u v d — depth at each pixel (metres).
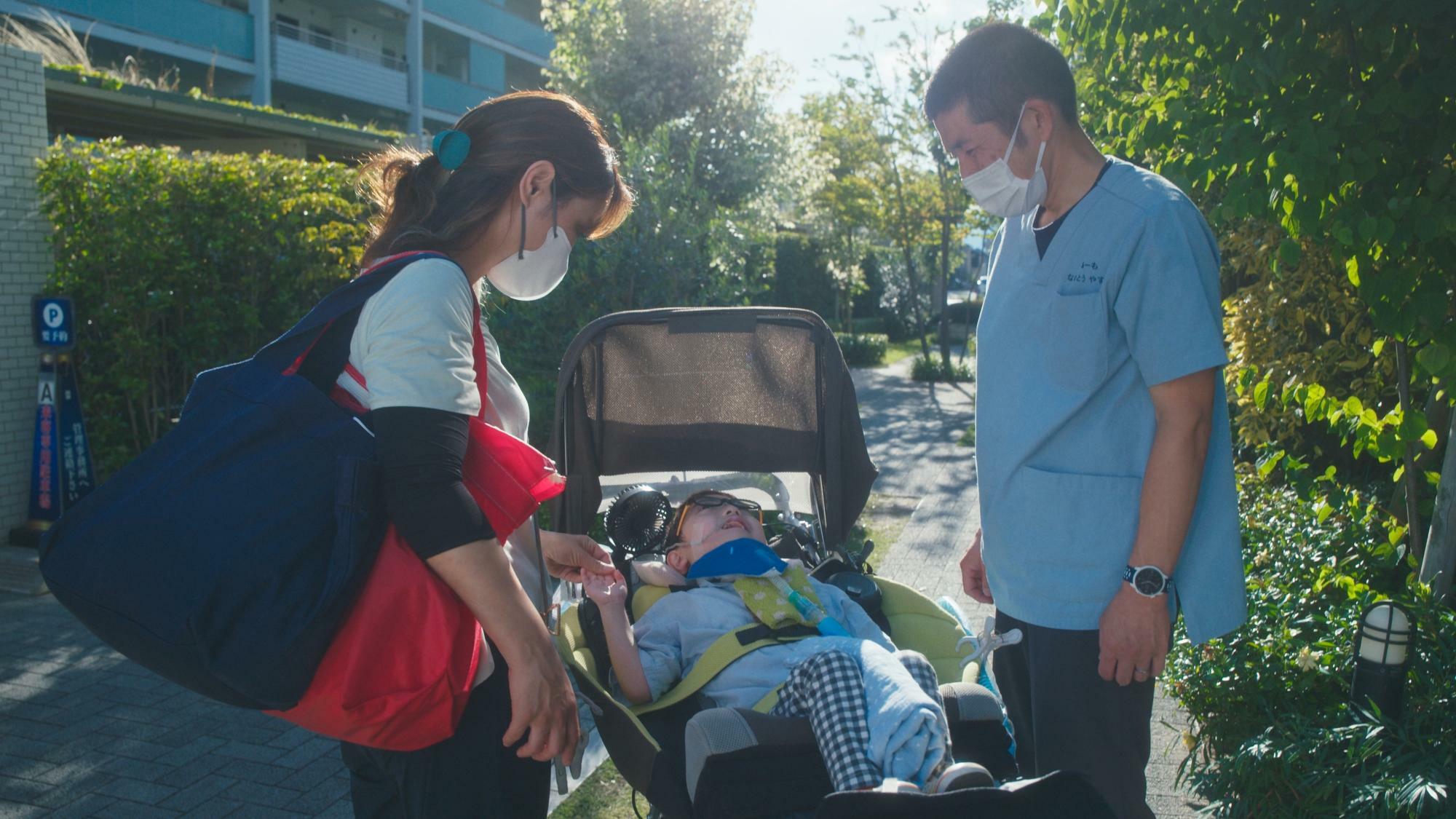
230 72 23.03
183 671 1.63
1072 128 2.25
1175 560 2.13
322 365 1.79
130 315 6.91
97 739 4.25
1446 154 3.33
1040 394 2.29
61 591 1.64
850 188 20.34
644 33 15.98
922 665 2.49
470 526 1.67
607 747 2.69
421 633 1.70
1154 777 3.69
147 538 1.62
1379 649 3.05
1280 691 3.37
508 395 2.11
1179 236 2.11
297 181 7.64
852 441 3.54
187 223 7.21
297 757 4.11
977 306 30.08
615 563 3.55
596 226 2.10
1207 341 2.07
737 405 3.76
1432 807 2.68
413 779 1.92
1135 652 2.16
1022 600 2.37
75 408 6.72
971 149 2.25
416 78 27.36
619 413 3.71
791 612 3.01
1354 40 3.46
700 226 9.00
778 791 2.29
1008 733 2.55
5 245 6.68
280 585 1.61
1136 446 2.26
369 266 1.98
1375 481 5.52
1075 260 2.21
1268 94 3.58
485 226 1.93
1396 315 3.38
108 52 20.66
